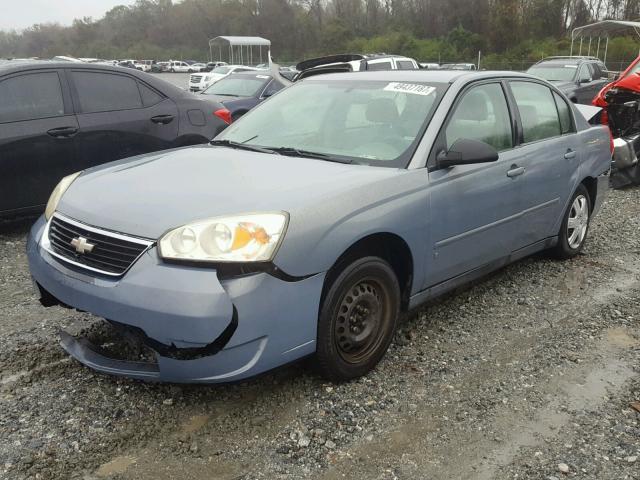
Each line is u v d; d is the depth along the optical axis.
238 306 2.62
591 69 16.56
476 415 3.00
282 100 4.41
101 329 3.77
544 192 4.54
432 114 3.67
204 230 2.65
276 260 2.70
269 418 2.93
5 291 4.58
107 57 93.94
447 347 3.70
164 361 2.72
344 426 2.88
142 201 2.96
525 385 3.28
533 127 4.51
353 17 81.00
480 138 3.95
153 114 6.58
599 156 5.32
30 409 2.96
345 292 3.07
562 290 4.66
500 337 3.85
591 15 63.81
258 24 86.12
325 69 8.58
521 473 2.58
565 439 2.82
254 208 2.79
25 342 3.64
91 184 3.36
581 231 5.30
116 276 2.75
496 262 4.25
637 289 4.70
